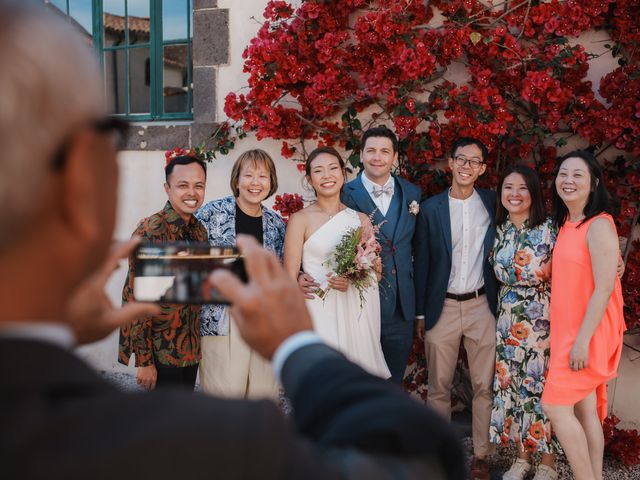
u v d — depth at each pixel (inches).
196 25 199.9
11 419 17.3
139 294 39.3
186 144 202.2
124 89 223.0
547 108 166.1
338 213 148.1
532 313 145.4
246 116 184.7
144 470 17.4
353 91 180.7
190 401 19.4
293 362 26.5
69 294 19.8
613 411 171.5
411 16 173.0
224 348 138.7
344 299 144.9
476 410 158.9
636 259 163.6
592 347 132.3
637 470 160.4
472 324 157.6
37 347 18.3
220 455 18.1
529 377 145.6
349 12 180.1
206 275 40.0
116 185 20.3
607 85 162.1
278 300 27.6
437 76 177.5
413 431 22.4
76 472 17.0
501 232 152.2
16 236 17.8
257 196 143.2
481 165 159.5
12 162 17.2
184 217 133.9
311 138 187.9
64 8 225.1
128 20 219.1
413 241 162.6
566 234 137.2
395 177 164.6
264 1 193.6
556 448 150.9
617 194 164.2
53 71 17.8
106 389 19.5
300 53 179.5
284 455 18.9
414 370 182.2
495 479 159.8
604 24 167.3
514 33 172.4
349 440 22.5
